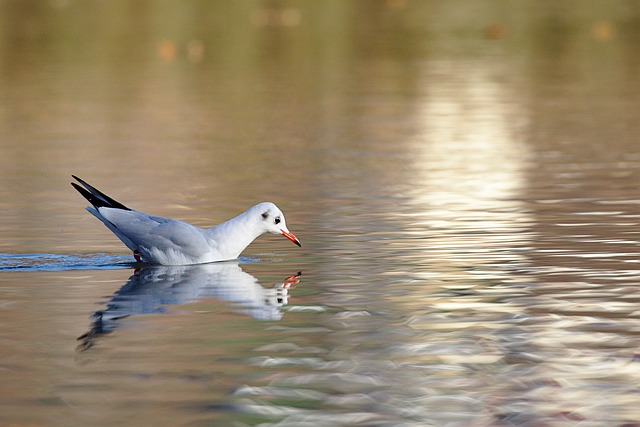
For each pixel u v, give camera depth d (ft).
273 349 28.04
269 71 106.63
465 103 86.58
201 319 31.17
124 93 92.53
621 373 25.99
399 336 29.17
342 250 41.11
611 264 37.83
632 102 85.40
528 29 138.72
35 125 77.46
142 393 24.73
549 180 56.49
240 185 56.08
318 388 25.05
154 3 166.20
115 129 75.82
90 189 41.24
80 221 47.75
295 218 47.65
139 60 114.11
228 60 114.32
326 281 36.06
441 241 42.32
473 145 68.80
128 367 26.58
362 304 32.81
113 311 32.19
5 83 98.22
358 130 75.05
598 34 132.67
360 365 26.71
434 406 23.99
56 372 26.25
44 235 44.78
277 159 64.18
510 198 51.75
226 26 142.31
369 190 54.39
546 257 39.17
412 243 42.04
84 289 35.35
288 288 35.19
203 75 103.91
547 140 70.03
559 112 81.41
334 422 23.06
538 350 27.78
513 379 25.55
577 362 26.86
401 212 48.60
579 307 32.07
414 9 161.99
